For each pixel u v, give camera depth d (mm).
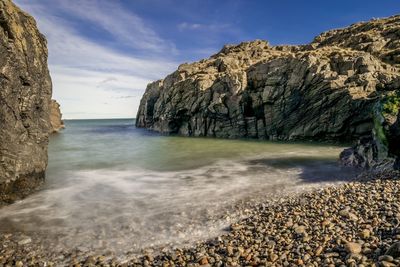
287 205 12570
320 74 42531
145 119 95625
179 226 11070
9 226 11438
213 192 15672
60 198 15242
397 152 17828
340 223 9648
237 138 54062
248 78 54719
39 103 17641
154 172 22203
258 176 19453
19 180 15305
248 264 7762
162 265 8203
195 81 63531
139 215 12422
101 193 16156
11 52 14867
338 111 40062
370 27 68438
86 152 35781
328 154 29438
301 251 8055
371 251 7359
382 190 13109
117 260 8641
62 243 9875
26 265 8484
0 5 14125
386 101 20141
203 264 8016
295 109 45875
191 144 44281
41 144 17906
